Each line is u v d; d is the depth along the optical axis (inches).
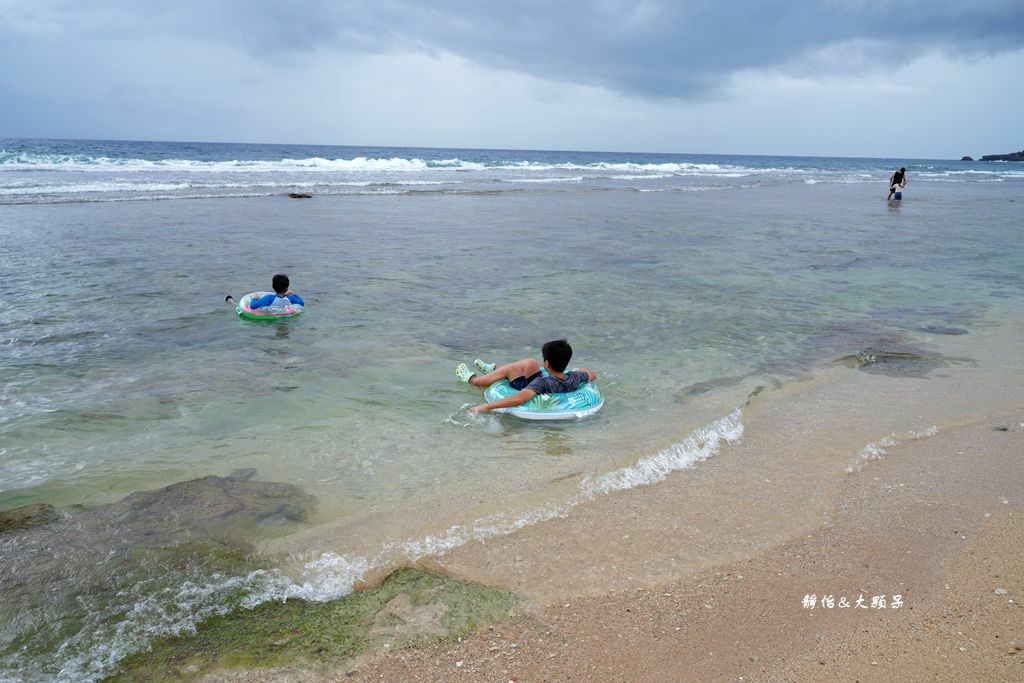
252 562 152.8
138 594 140.6
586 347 326.6
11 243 557.6
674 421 240.8
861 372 299.7
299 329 346.9
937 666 121.7
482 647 126.6
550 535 167.0
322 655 123.3
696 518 176.2
